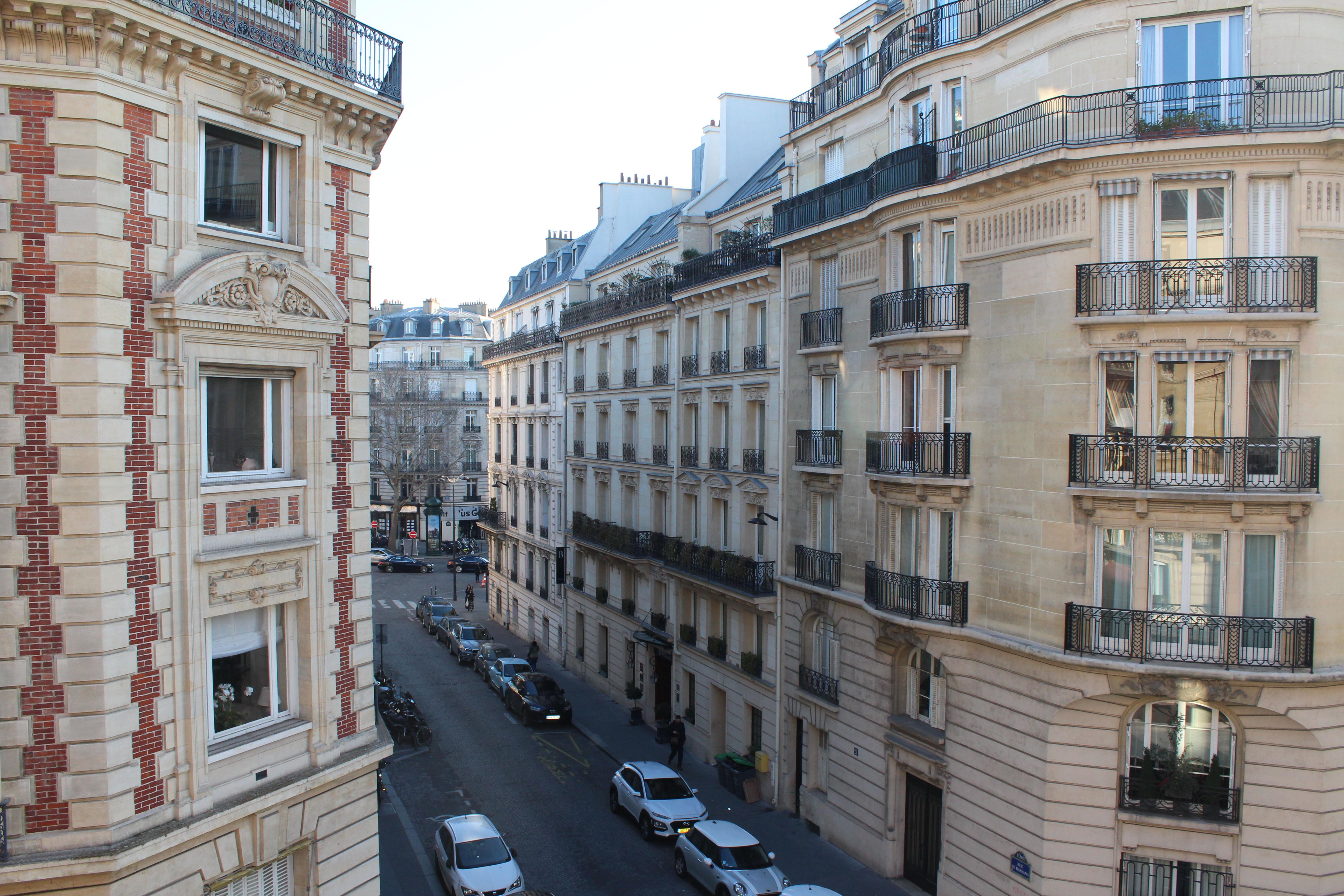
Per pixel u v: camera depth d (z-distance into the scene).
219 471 11.84
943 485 18.11
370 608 13.89
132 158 10.41
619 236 46.34
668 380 32.03
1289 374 14.69
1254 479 14.66
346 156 13.42
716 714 28.80
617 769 28.12
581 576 39.91
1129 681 15.21
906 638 19.25
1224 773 15.48
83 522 9.95
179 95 10.90
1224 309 14.57
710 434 28.95
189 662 10.98
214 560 11.22
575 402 40.91
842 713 22.03
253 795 11.68
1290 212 14.59
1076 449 15.60
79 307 9.91
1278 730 14.84
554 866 20.84
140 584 10.48
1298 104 14.58
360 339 13.70
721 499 28.55
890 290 19.53
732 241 28.17
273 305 11.92
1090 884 15.86
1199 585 15.16
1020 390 16.84
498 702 35.22
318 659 12.80
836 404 22.83
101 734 10.03
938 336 18.06
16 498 9.84
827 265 23.05
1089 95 15.65
